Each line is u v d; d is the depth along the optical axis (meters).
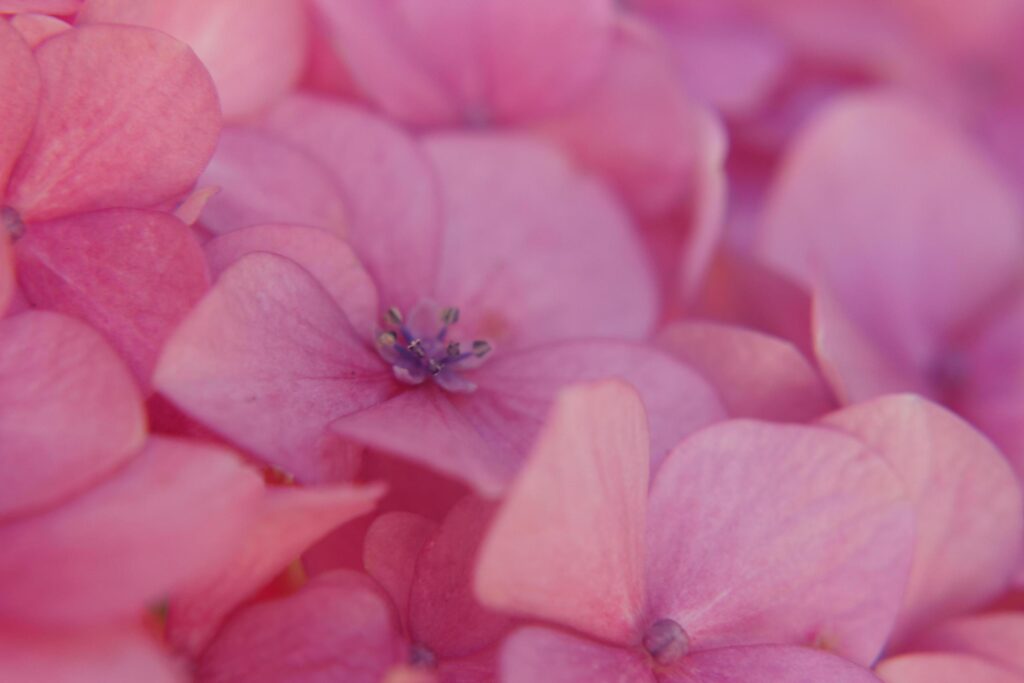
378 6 0.20
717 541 0.17
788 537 0.17
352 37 0.19
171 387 0.15
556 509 0.15
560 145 0.21
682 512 0.17
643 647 0.16
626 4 0.24
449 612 0.16
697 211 0.21
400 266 0.19
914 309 0.22
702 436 0.17
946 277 0.22
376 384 0.17
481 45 0.21
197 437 0.16
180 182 0.17
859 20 0.24
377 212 0.19
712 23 0.24
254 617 0.16
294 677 0.15
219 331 0.16
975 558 0.18
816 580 0.17
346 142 0.19
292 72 0.19
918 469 0.18
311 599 0.15
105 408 0.15
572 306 0.19
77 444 0.15
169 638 0.16
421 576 0.16
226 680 0.15
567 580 0.16
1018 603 0.19
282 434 0.16
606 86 0.21
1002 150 0.25
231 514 0.15
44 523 0.15
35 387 0.15
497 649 0.16
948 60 0.26
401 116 0.20
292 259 0.17
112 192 0.17
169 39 0.16
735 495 0.17
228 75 0.18
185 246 0.16
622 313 0.20
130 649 0.15
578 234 0.20
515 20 0.20
